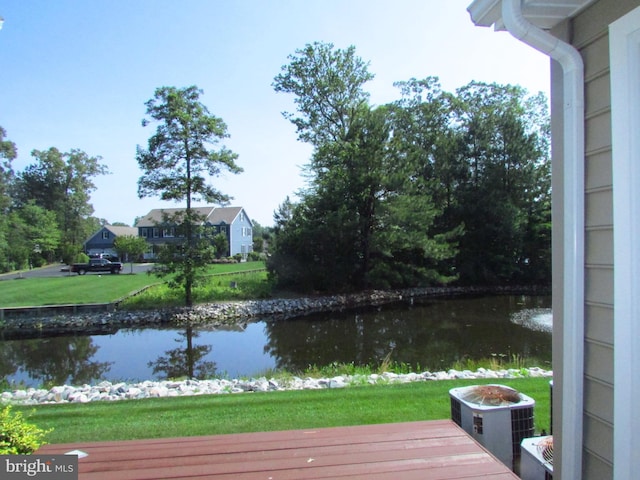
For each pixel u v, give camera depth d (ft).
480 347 37.68
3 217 116.26
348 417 14.46
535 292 78.54
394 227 69.21
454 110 89.04
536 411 14.20
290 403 16.08
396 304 66.18
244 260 146.41
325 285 70.64
